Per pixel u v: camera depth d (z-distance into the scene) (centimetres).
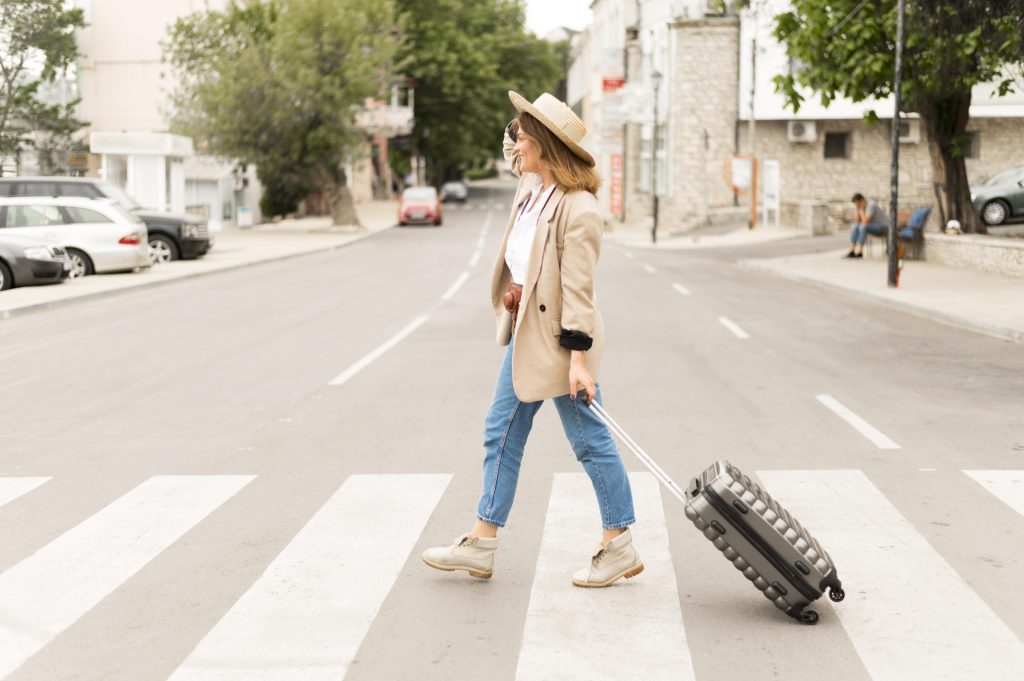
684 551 529
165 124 4906
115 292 2025
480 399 953
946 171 2461
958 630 425
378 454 745
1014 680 380
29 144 4925
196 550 536
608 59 5244
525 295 462
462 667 394
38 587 485
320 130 4331
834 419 852
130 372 1121
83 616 449
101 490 656
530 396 464
